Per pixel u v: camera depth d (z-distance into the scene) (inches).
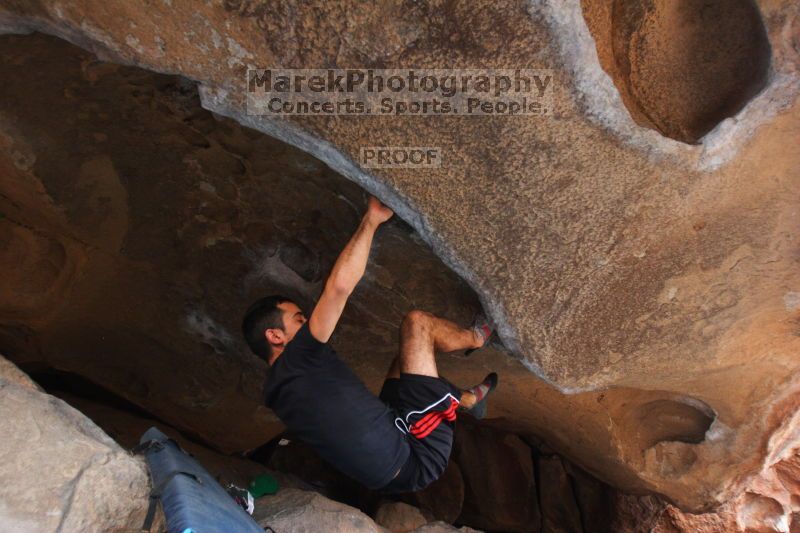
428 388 79.1
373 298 100.3
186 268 99.8
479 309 93.9
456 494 176.2
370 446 74.4
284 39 57.7
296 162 83.9
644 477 129.2
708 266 76.5
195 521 56.8
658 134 64.2
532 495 175.6
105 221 91.2
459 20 56.1
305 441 76.3
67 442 63.4
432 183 67.6
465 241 72.5
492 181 67.3
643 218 71.1
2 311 99.8
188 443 120.9
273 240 95.7
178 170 87.4
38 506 58.4
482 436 178.9
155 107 78.8
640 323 81.2
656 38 66.7
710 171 67.4
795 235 73.8
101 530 60.1
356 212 88.3
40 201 86.0
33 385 71.7
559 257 73.8
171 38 59.1
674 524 164.6
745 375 101.3
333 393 74.1
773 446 114.5
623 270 75.5
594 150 65.2
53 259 96.3
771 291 80.0
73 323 107.3
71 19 59.8
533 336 80.4
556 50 57.9
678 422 122.4
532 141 64.1
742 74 66.3
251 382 117.6
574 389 87.2
